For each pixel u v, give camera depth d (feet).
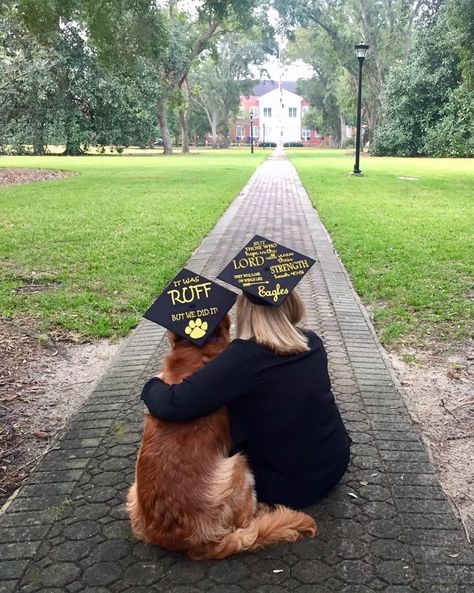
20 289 16.85
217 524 5.78
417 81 103.86
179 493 5.72
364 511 7.16
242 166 75.82
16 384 11.04
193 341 6.23
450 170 66.44
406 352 12.52
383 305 15.62
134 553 6.48
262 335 6.32
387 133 111.14
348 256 20.94
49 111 109.19
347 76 145.07
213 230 26.32
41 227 26.53
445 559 6.40
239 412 6.42
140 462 5.97
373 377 11.09
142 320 14.35
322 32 133.90
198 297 6.39
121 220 28.50
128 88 107.76
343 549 6.51
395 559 6.39
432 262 19.85
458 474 8.22
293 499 6.81
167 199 37.29
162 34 56.44
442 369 11.68
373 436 8.93
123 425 9.30
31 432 9.36
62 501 7.42
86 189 44.16
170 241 23.09
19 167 70.28
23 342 12.98
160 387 6.04
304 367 6.51
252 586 5.99
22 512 7.23
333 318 14.53
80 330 13.65
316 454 6.74
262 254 6.57
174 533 5.78
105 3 45.96
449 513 7.17
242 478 6.02
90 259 20.16
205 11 87.45
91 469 8.11
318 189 44.70
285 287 6.38
